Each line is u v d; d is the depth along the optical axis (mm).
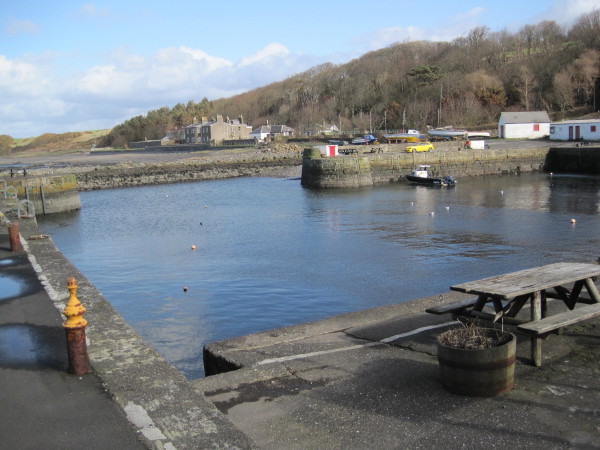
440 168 53781
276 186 51375
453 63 116625
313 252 20891
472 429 4441
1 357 5969
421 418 4664
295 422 4707
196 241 24469
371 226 26578
